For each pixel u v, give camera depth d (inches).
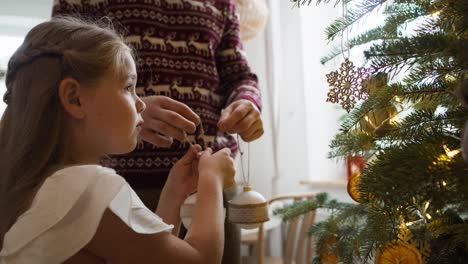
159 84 37.6
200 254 25.1
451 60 26.2
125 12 37.5
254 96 39.1
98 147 27.5
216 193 28.1
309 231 38.0
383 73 26.5
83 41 27.3
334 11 87.9
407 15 29.7
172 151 37.4
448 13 25.4
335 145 32.8
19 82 27.3
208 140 39.3
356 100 28.4
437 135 24.5
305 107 93.3
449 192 22.0
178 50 38.7
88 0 38.7
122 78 27.6
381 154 24.5
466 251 27.8
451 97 26.8
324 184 88.3
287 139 97.4
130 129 27.6
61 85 26.1
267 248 95.6
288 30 97.0
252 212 31.7
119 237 24.2
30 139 26.2
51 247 23.6
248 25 62.9
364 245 28.5
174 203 32.4
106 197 24.0
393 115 29.2
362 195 23.1
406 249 28.1
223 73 43.4
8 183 26.5
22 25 85.1
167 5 39.0
